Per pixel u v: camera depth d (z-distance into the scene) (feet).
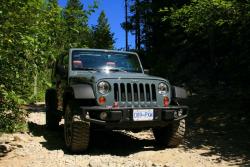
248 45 38.47
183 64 75.56
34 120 39.52
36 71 23.30
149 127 23.79
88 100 23.17
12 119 25.62
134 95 22.90
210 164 21.03
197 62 71.77
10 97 21.06
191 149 24.95
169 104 24.03
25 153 22.81
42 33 22.75
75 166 20.08
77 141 22.33
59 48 26.76
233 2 29.19
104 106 22.25
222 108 41.83
